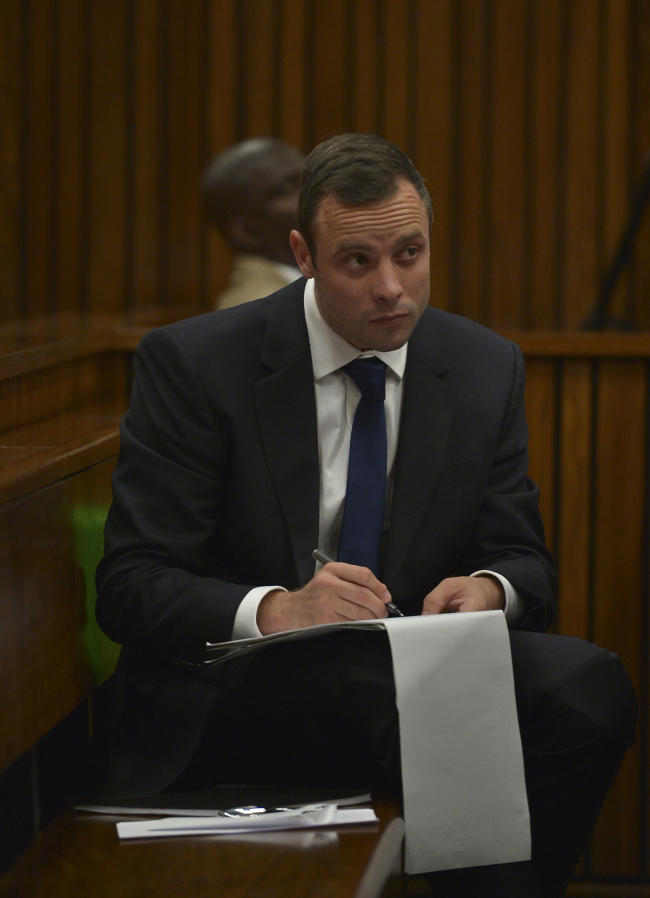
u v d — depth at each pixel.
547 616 4.69
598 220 11.38
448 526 4.72
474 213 11.47
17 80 11.26
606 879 7.41
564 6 11.24
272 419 4.68
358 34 11.34
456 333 5.07
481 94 11.35
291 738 4.33
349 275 4.29
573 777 4.12
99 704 5.01
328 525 4.75
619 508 7.34
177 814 4.04
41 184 11.35
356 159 4.26
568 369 7.29
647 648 7.37
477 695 3.87
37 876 3.49
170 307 11.49
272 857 3.57
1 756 3.80
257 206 8.88
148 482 4.62
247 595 4.27
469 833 3.83
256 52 11.33
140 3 11.24
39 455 4.47
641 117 11.27
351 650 4.20
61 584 4.49
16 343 5.75
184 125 11.36
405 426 4.79
